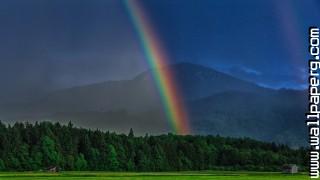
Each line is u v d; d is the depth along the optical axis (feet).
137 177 465.06
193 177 480.23
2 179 400.26
